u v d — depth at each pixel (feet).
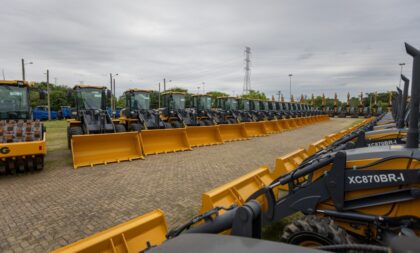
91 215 13.62
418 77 7.25
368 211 7.84
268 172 14.12
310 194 8.55
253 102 75.36
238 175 21.27
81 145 24.62
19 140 21.22
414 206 7.18
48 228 12.23
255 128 51.67
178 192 17.12
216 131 39.34
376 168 7.62
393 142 14.40
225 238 3.68
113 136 26.32
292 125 70.03
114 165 24.44
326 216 8.36
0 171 20.02
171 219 13.26
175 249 3.53
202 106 55.62
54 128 65.77
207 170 22.89
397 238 2.14
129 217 13.43
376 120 34.94
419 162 7.03
